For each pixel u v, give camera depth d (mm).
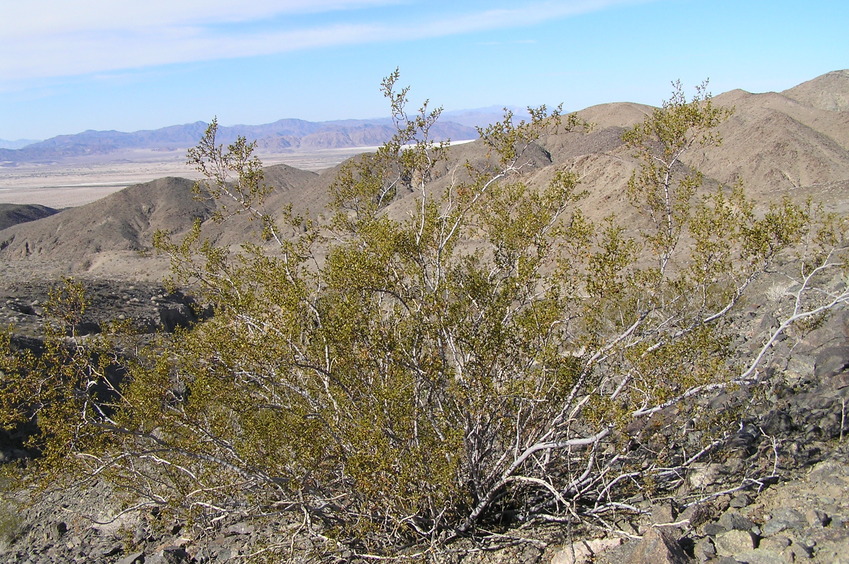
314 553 6625
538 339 6762
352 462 6055
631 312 7398
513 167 8539
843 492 5609
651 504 6281
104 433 6750
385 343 6410
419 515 6637
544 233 7801
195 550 7926
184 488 7785
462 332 6539
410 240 7410
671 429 7480
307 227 9172
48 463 6562
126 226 103375
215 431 7148
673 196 8094
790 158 69750
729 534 5336
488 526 6891
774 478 6344
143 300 30250
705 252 6949
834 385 8039
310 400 7043
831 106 112750
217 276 8258
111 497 10383
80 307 7820
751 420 7676
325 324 6594
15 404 7816
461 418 6613
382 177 9727
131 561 7945
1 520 9664
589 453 7000
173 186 114750
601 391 7094
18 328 18766
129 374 7621
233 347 6758
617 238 6684
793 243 6719
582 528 6285
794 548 4891
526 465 6887
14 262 72750
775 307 12188
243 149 8961
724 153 75250
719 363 6055
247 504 7168
